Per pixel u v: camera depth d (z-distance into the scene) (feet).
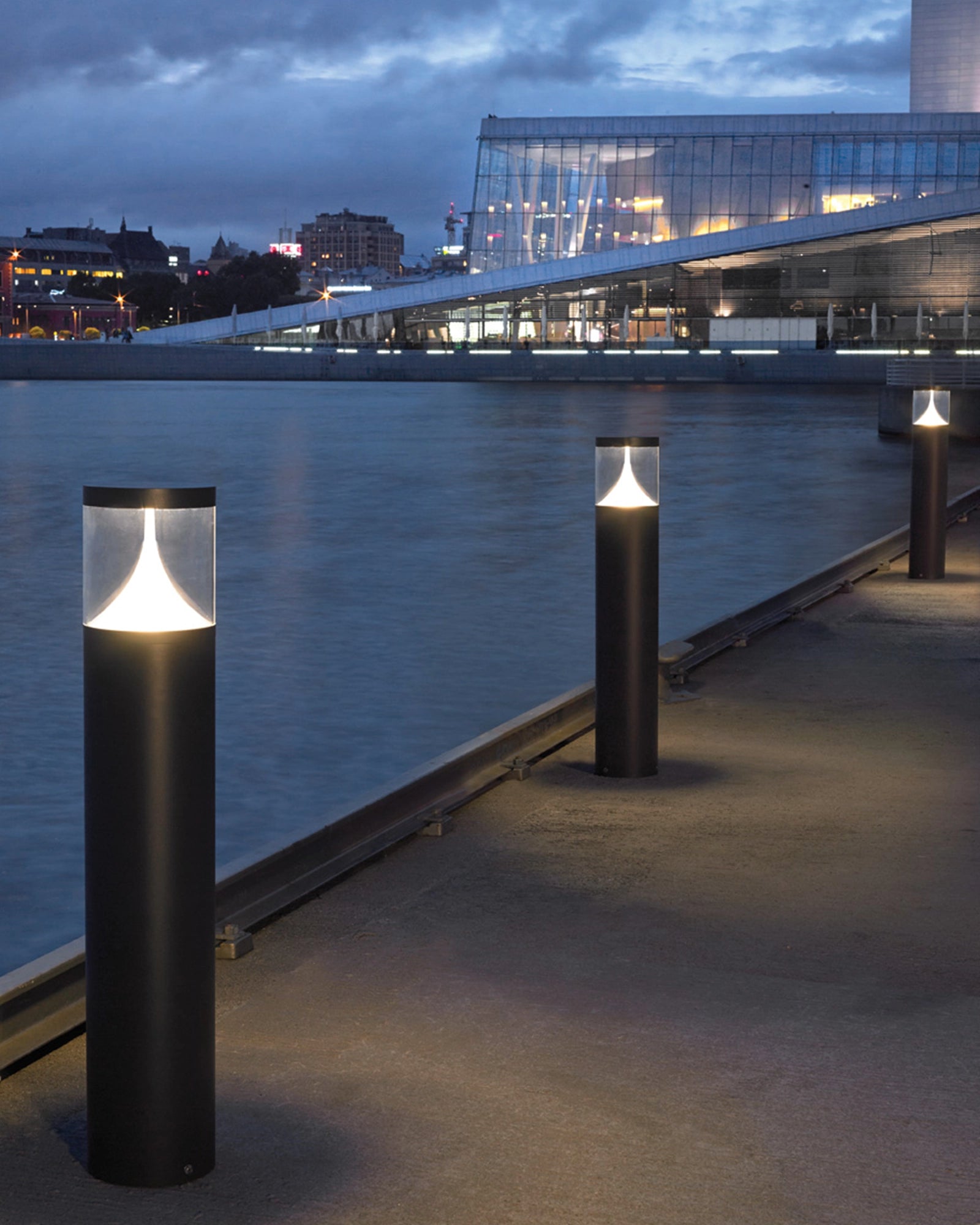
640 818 20.66
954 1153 11.12
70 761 27.45
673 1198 10.46
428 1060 12.78
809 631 36.42
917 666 32.04
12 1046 12.77
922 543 44.73
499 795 21.97
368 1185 10.65
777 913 16.67
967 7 393.70
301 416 160.04
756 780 22.77
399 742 28.68
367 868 18.45
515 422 147.95
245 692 32.94
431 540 59.57
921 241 304.09
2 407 181.16
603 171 318.24
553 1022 13.60
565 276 306.55
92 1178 10.79
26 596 45.70
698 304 316.19
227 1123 11.61
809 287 311.27
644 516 22.53
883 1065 12.70
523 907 16.93
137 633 10.36
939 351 285.84
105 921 10.60
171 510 10.31
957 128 305.32
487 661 36.29
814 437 126.31
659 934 15.99
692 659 31.89
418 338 329.72
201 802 10.67
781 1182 10.69
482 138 321.73
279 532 61.87
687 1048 13.02
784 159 311.68
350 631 40.14
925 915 16.61
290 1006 13.98
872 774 23.13
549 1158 11.04
